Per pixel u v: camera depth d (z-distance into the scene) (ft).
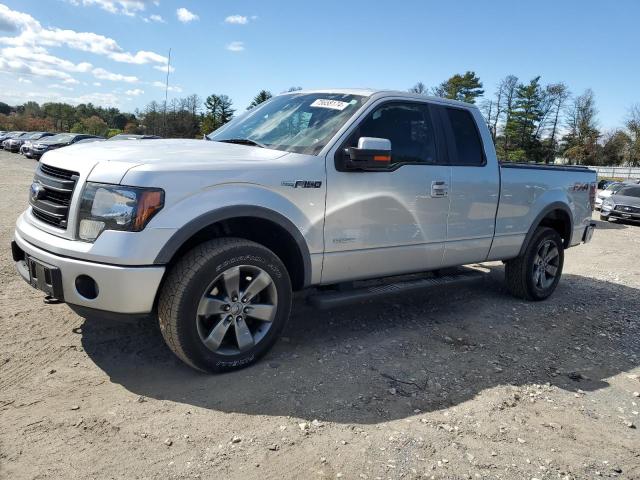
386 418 10.17
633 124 220.43
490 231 16.85
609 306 20.03
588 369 13.62
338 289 13.85
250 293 11.51
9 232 24.85
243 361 11.62
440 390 11.57
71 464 8.07
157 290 10.33
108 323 13.78
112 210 10.07
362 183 13.17
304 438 9.25
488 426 10.20
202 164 10.95
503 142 246.27
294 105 14.99
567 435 10.17
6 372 10.88
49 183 11.35
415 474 8.50
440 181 14.90
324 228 12.63
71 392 10.28
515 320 17.10
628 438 10.27
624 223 61.93
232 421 9.64
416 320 16.25
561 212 19.70
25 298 15.31
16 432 8.78
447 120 15.74
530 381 12.52
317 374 11.80
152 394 10.42
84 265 10.10
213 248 10.85
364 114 13.56
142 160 10.72
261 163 11.69
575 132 250.37
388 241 13.97
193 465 8.27
